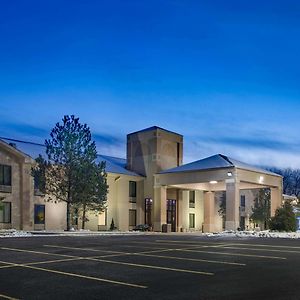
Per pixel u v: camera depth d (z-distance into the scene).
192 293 8.72
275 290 9.02
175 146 51.94
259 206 60.22
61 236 30.98
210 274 11.30
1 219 38.16
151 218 48.97
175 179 45.56
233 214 39.38
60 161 38.00
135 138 51.66
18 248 19.61
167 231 45.91
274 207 45.38
